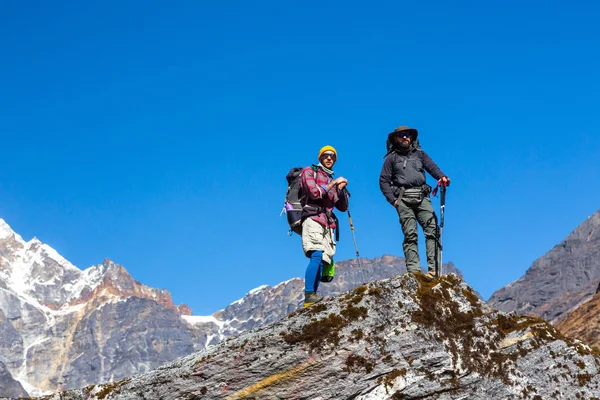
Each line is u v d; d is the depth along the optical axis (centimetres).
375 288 1245
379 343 1203
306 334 1210
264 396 1206
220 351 1230
